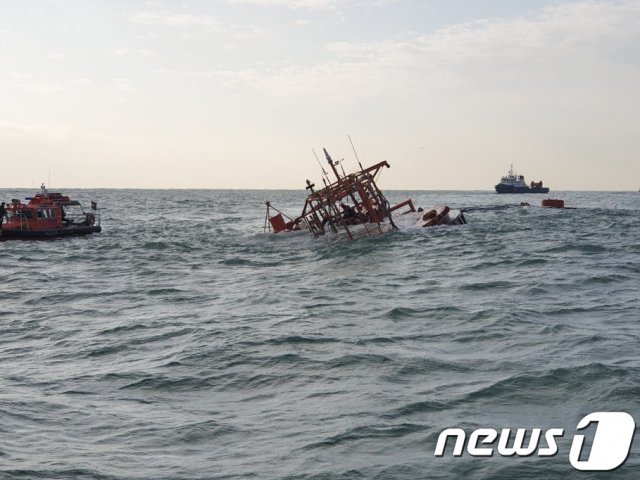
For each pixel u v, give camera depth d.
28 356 18.78
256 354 17.88
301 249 45.91
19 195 199.12
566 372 15.36
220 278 34.38
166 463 11.27
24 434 12.51
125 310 25.86
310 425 12.84
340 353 17.75
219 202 168.38
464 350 18.00
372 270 34.62
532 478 10.57
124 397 14.82
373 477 10.68
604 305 23.73
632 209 100.19
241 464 11.21
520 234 50.97
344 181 49.66
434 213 57.06
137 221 83.56
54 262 41.31
